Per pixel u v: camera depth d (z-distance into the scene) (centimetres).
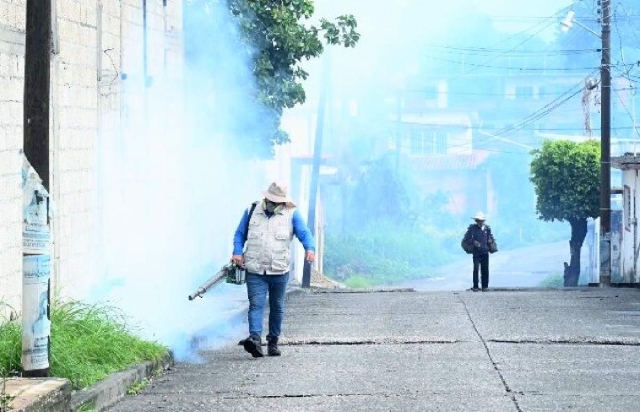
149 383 1209
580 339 1480
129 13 2066
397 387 1122
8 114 1370
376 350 1425
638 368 1235
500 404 1013
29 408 859
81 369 1099
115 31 1962
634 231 4256
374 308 2050
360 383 1154
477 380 1156
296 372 1250
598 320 1767
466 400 1038
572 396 1050
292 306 2145
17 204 1400
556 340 1478
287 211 1407
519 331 1600
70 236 1689
